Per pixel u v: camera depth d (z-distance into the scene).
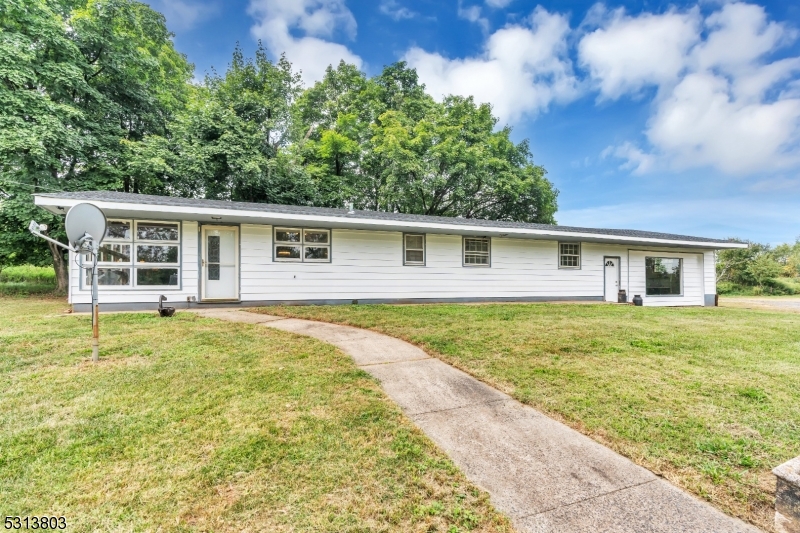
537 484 2.22
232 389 3.56
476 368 4.31
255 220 9.05
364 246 10.66
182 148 13.66
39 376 3.83
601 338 5.74
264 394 3.46
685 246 13.98
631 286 13.82
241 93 16.94
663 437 2.74
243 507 1.98
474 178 17.75
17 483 2.17
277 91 18.50
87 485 2.15
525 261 12.52
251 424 2.88
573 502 2.06
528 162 20.89
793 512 1.71
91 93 12.50
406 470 2.34
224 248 9.34
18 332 5.52
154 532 1.80
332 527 1.84
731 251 25.72
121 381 3.73
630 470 2.38
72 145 11.34
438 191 18.69
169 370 4.05
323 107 21.00
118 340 5.20
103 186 12.88
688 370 4.24
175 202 8.25
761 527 1.87
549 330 6.28
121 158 13.41
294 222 9.34
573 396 3.50
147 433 2.74
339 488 2.15
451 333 5.95
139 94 14.51
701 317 8.65
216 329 6.01
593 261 13.40
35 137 10.23
